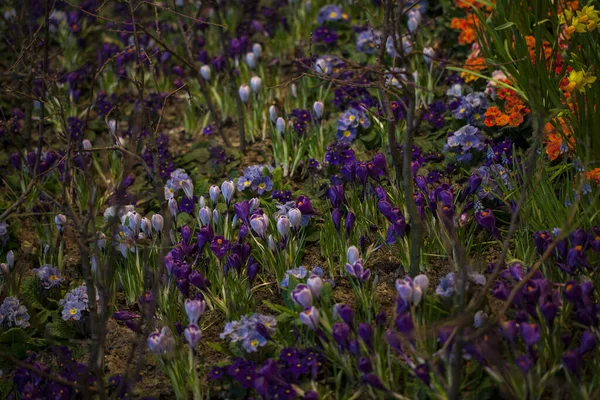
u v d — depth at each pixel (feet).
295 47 20.08
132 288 12.57
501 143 13.74
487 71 16.48
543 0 14.71
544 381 9.82
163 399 10.85
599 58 13.08
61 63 20.48
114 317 11.55
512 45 15.02
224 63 18.57
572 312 10.97
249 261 12.00
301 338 10.89
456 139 14.33
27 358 11.78
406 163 10.89
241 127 16.22
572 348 10.49
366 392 10.29
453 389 9.39
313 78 17.44
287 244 12.50
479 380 10.14
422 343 10.15
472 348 9.79
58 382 9.67
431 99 16.75
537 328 9.50
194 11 21.31
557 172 12.76
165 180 15.48
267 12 20.15
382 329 10.81
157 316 11.98
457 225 12.27
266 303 11.36
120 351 11.75
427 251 12.34
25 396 10.30
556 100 12.98
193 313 10.66
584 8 12.51
